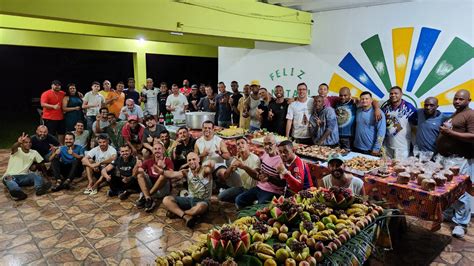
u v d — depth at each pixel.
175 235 3.93
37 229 4.09
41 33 7.66
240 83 8.23
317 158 4.28
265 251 2.05
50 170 5.95
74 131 6.87
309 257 2.04
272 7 5.84
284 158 3.51
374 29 5.82
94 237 3.89
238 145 4.42
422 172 3.33
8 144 8.33
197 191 4.25
